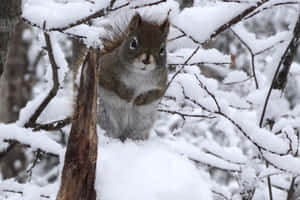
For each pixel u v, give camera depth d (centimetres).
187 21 647
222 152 897
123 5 542
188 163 633
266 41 826
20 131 808
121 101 811
